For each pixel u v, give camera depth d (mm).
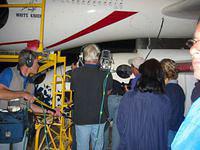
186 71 5809
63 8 5430
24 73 2600
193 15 5270
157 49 6094
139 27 5527
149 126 2051
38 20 5504
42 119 3129
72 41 5684
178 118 2811
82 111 2680
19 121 2428
